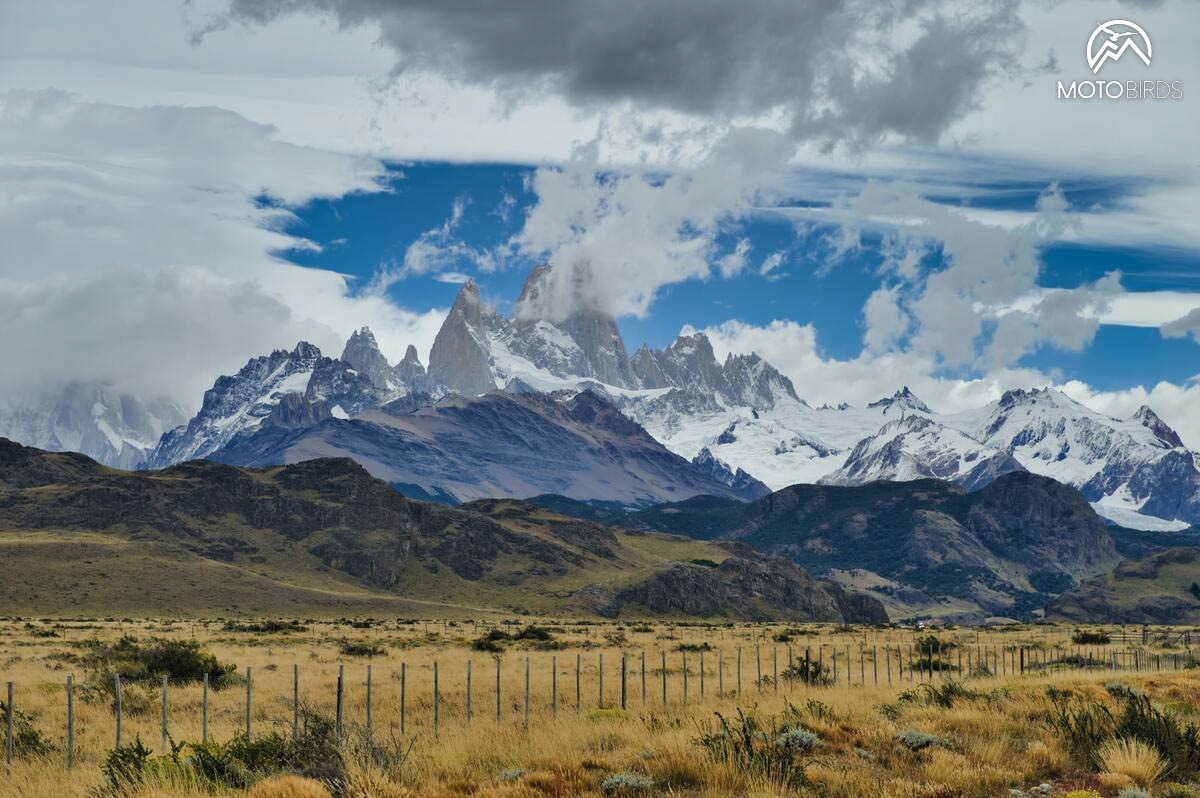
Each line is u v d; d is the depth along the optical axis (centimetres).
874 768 3044
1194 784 3044
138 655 8288
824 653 11131
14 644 11700
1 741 3784
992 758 3161
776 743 3017
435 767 2975
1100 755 3212
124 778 2742
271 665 8550
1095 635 15262
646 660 9631
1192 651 11256
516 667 8619
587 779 2792
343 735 3008
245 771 2812
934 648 11769
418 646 12356
